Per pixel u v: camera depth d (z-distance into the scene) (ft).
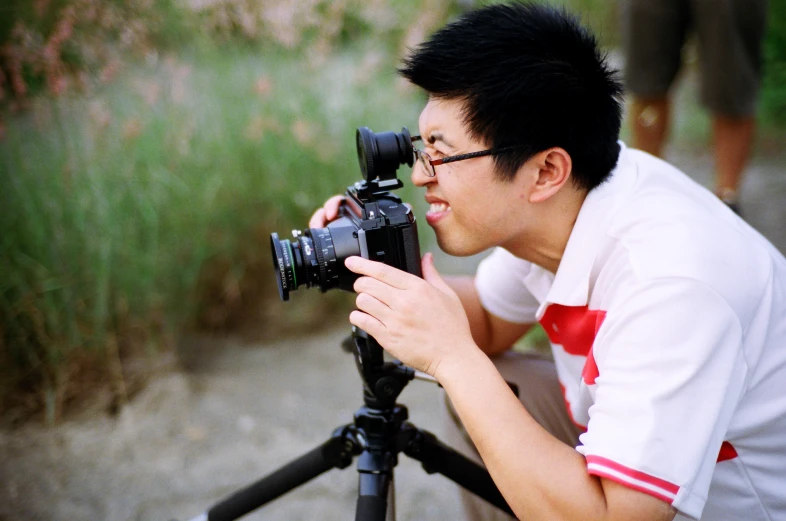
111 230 7.66
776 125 14.46
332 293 9.34
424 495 6.52
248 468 6.77
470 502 5.24
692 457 3.14
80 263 7.76
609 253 3.81
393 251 3.87
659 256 3.45
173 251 8.25
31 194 7.72
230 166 8.75
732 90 10.04
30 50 7.49
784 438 3.65
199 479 6.64
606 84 3.77
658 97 10.87
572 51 3.68
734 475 3.69
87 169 7.83
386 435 4.18
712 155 13.58
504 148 3.66
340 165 9.42
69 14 7.62
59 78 7.55
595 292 3.88
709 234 3.55
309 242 3.92
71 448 7.02
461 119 3.67
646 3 10.38
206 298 8.88
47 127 7.87
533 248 4.21
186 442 7.11
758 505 3.72
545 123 3.62
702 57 10.23
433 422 7.42
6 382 7.47
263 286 9.21
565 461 3.34
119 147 8.16
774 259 3.88
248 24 8.77
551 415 5.00
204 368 8.30
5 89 7.75
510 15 3.75
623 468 3.13
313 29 9.48
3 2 8.13
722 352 3.26
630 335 3.34
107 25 7.97
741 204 11.27
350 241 3.90
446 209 4.05
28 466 6.75
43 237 7.44
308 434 7.25
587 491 3.25
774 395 3.57
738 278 3.43
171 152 8.43
